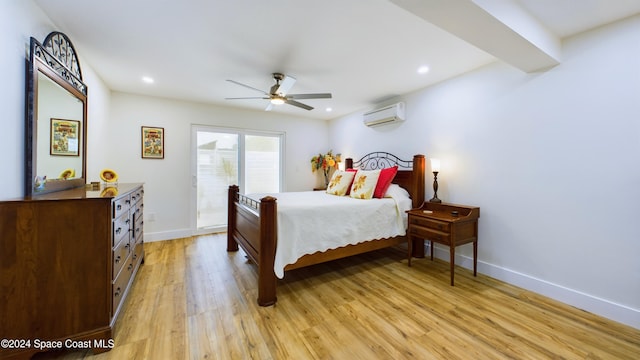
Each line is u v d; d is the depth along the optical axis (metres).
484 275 2.65
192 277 2.54
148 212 3.73
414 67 2.67
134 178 3.62
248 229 2.61
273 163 4.85
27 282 1.33
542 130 2.21
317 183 5.30
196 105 4.03
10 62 1.38
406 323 1.80
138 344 1.55
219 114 4.23
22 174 1.49
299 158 5.09
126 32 2.00
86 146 2.30
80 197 1.44
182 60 2.50
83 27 1.92
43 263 1.35
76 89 2.10
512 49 1.83
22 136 1.49
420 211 2.93
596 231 1.93
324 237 2.43
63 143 1.92
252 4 1.65
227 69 2.71
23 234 1.31
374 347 1.55
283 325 1.77
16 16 1.43
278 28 1.94
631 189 1.78
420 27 1.93
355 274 2.70
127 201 1.94
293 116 5.00
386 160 3.92
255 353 1.50
